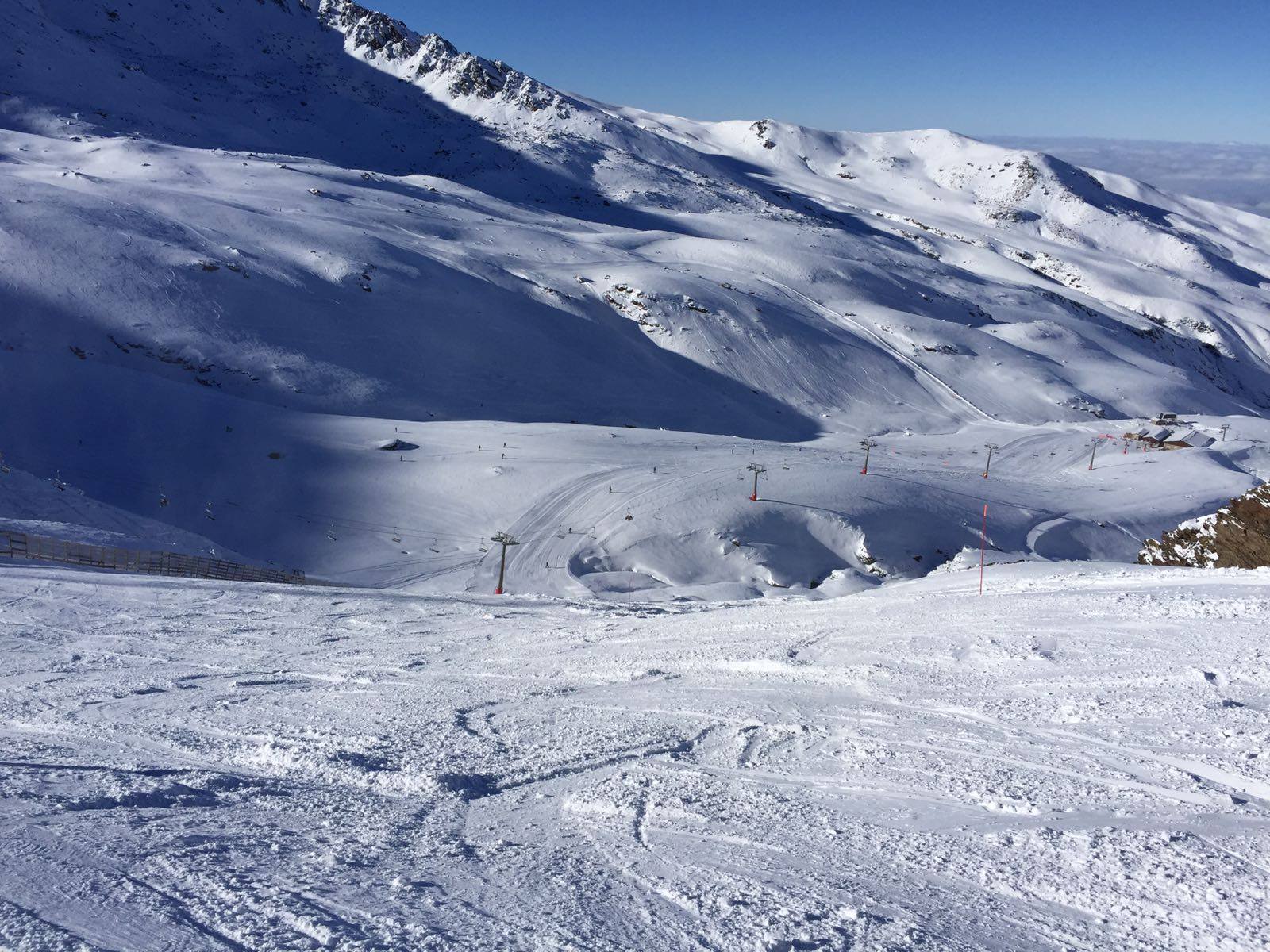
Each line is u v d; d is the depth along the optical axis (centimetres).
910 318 15725
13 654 1550
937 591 1725
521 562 5741
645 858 438
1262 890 366
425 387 10094
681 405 11525
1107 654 851
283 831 480
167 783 589
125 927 313
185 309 9762
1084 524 7156
